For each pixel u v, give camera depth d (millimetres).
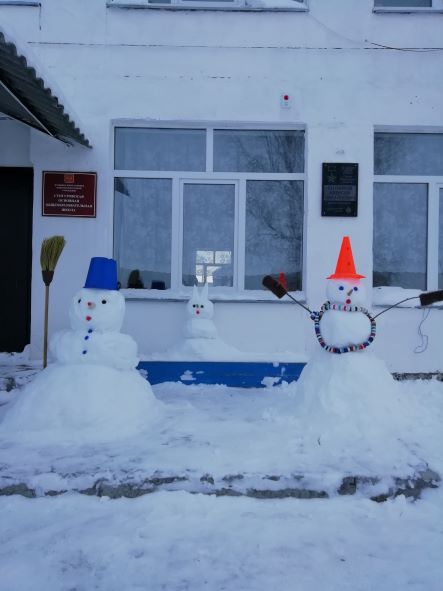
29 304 6363
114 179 6285
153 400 4457
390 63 6133
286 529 2838
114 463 3338
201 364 5672
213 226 6328
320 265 6070
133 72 6105
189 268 6320
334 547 2674
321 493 3180
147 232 6309
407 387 5273
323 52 6125
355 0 6105
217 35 6121
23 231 6375
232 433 3979
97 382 4020
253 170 6340
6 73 4273
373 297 6125
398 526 2902
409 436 3834
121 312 4254
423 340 6027
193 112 6133
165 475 3201
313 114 6129
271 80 6129
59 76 6074
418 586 2363
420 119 6141
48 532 2760
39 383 4086
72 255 6016
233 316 6062
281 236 6320
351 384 3996
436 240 6309
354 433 3816
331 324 4156
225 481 3191
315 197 6098
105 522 2867
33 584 2352
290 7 6090
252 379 5695
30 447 3646
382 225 6363
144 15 6102
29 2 6031
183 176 6289
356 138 6109
